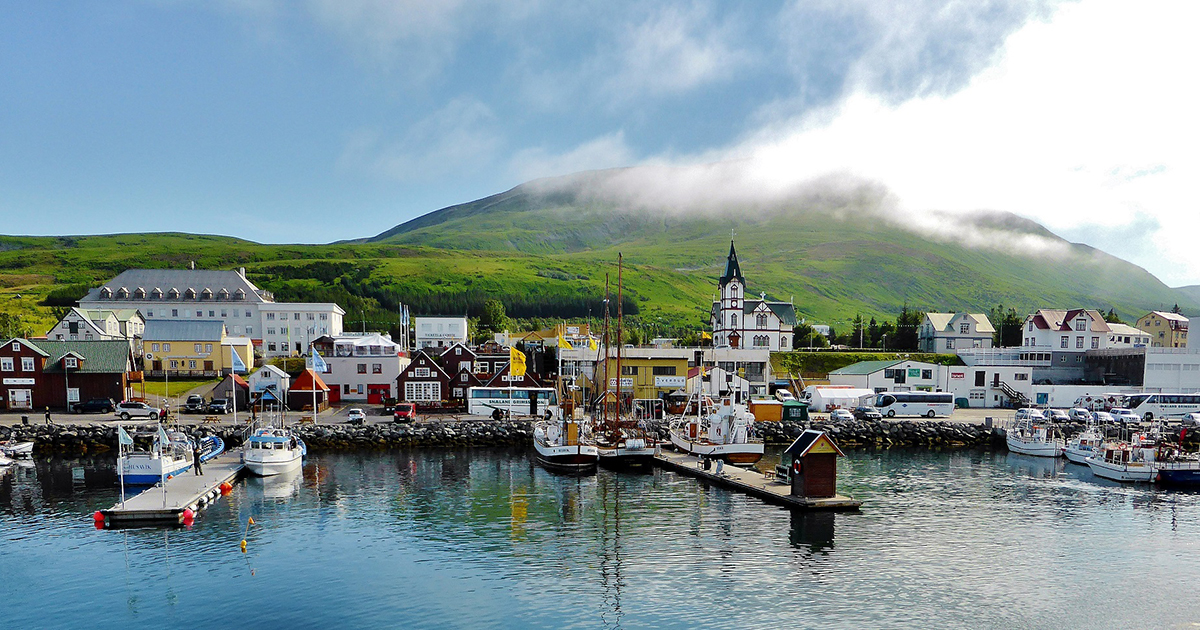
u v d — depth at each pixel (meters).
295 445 96.19
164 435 79.00
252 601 46.97
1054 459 98.38
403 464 91.06
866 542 58.66
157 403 123.25
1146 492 77.31
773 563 53.75
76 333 165.00
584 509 68.50
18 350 116.31
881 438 111.69
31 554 55.44
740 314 191.88
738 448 92.69
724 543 58.28
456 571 52.16
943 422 115.81
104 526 62.16
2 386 116.38
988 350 168.62
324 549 56.75
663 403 126.44
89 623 43.91
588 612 45.28
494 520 64.75
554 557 54.97
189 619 44.44
